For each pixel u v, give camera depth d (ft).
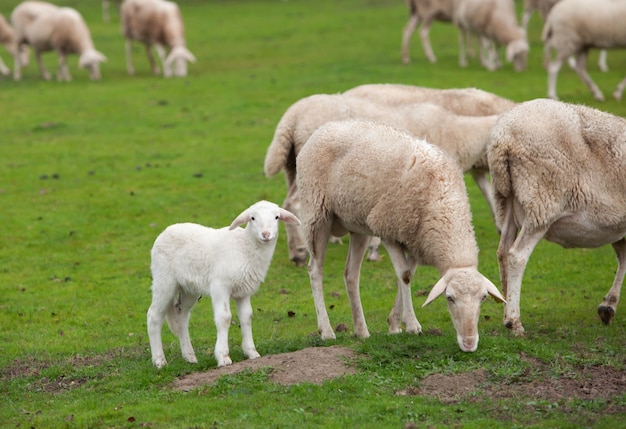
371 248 52.19
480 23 100.73
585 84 91.35
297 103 49.06
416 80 95.66
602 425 25.95
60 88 104.42
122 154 77.15
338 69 104.83
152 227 59.16
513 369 29.96
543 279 47.21
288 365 31.45
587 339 34.32
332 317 42.34
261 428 26.76
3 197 66.49
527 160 33.99
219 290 32.07
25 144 81.10
